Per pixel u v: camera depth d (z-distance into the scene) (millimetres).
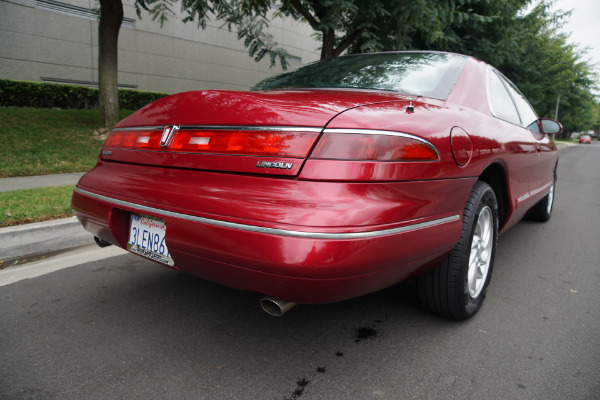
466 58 2578
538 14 12570
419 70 2373
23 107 11977
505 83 3076
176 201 1672
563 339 2086
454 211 1853
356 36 9398
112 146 2162
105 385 1668
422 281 2123
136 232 1936
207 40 17078
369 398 1610
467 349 1976
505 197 2629
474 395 1635
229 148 1613
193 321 2221
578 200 6504
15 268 2955
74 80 13891
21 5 12500
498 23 11219
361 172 1455
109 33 8789
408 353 1933
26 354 1880
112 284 2695
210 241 1532
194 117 1770
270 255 1397
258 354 1911
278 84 2611
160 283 2723
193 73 16875
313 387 1674
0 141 7551
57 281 2730
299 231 1373
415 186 1598
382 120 1574
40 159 6949
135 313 2301
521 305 2488
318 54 20969
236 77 18281
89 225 2162
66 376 1724
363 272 1450
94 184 2113
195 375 1746
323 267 1364
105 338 2033
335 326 2186
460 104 2172
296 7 8688
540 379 1743
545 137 3760
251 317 2273
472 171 1949
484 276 2377
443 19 8195
